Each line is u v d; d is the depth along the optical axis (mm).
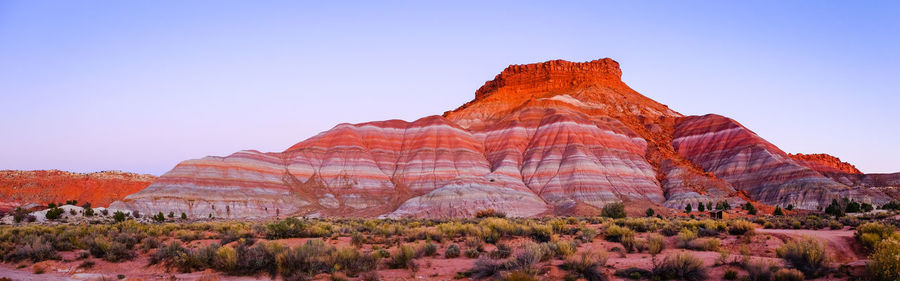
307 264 19453
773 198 113688
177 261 21844
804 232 27875
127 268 22500
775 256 20406
